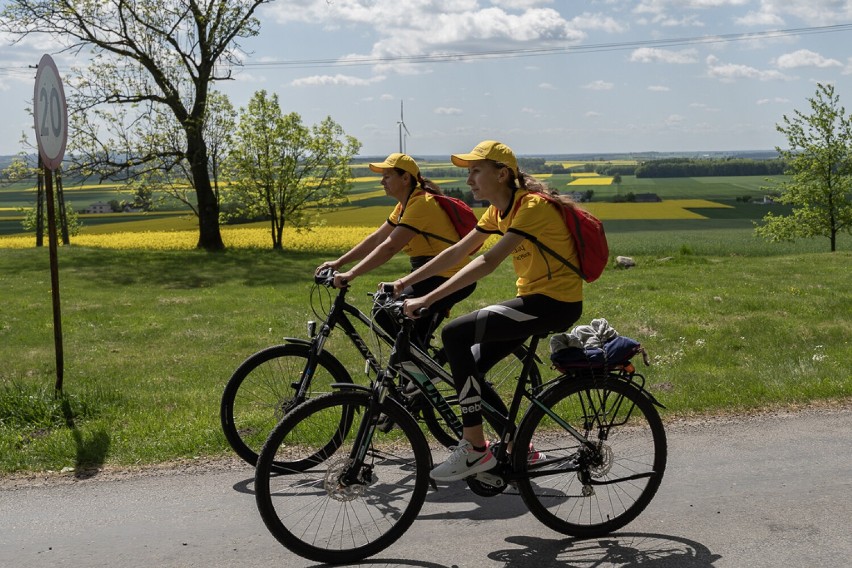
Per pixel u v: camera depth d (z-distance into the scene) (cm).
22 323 1480
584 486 414
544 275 389
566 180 14662
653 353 956
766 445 547
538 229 382
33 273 2678
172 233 5091
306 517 392
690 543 396
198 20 3541
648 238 5822
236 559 379
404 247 507
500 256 381
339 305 479
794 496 454
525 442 406
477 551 390
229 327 1385
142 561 376
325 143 4244
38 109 637
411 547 395
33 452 535
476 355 414
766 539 398
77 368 1004
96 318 1547
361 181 11775
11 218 7781
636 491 422
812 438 562
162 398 742
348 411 410
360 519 396
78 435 571
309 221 4259
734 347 978
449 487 476
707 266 2405
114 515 431
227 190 4181
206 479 487
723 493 461
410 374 411
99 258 3177
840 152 4053
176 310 1667
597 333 420
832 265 2355
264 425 518
